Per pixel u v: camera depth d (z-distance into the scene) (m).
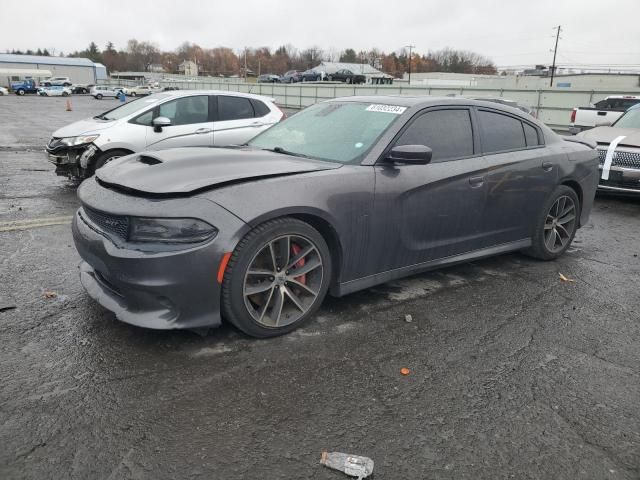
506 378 2.87
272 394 2.61
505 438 2.37
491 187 4.13
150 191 2.84
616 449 2.32
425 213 3.71
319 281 3.28
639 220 7.00
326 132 3.90
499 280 4.41
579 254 5.32
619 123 8.93
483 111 4.26
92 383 2.62
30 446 2.16
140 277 2.72
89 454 2.14
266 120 8.50
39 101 45.28
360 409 2.53
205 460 2.14
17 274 4.02
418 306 3.78
